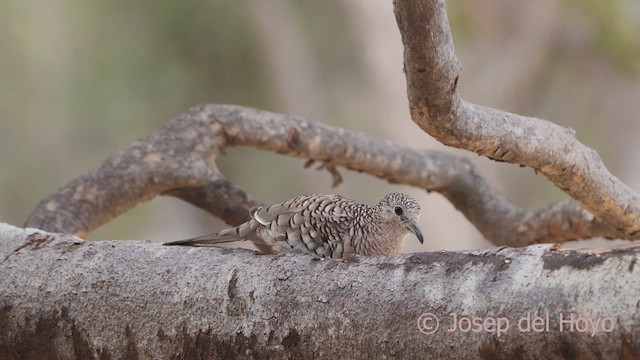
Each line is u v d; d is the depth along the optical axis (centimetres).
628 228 815
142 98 2231
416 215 818
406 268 555
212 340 592
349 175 2239
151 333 607
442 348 534
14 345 643
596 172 759
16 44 2239
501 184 2267
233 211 1022
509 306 518
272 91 2144
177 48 2188
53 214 978
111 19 2208
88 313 625
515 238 1077
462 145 654
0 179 2380
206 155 1021
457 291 534
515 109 2220
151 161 1004
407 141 2050
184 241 784
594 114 2280
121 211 1012
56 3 2228
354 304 557
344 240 787
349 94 2080
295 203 789
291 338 571
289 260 590
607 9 2025
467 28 2133
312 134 1049
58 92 2269
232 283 591
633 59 2062
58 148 2366
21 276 644
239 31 2134
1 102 2266
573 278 506
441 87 592
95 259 637
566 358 505
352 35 2064
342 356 559
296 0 2102
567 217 1013
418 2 553
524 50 2181
